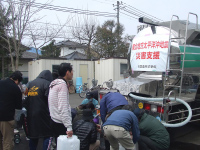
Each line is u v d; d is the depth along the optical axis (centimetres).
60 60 1463
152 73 477
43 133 366
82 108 488
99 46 2114
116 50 2102
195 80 493
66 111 310
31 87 377
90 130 339
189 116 378
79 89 1344
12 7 1056
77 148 307
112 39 2111
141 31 521
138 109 372
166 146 351
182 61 457
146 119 363
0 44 1302
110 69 1398
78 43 2198
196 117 511
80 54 2545
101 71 1507
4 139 372
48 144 371
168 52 447
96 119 517
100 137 475
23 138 529
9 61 1747
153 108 411
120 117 302
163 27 481
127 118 301
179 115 431
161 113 396
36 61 1495
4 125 366
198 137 520
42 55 2561
